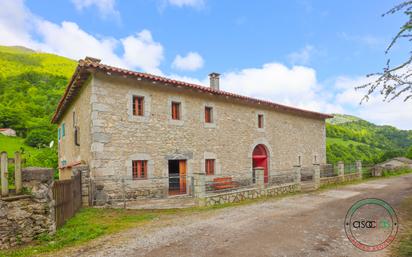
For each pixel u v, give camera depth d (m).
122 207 8.73
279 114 16.81
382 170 20.38
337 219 6.85
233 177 13.70
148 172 10.51
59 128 18.33
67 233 5.55
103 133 9.48
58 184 5.94
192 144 12.08
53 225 5.38
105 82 9.72
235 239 5.26
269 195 11.41
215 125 13.16
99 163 9.30
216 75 15.85
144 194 10.30
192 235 5.54
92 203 9.11
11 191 4.94
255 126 15.17
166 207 8.70
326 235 5.51
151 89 10.92
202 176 8.97
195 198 9.09
